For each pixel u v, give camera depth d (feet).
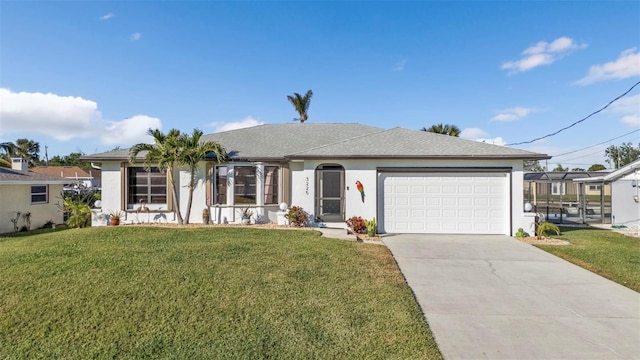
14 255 25.63
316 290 18.85
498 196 40.52
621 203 54.54
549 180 64.85
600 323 15.61
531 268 25.43
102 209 45.98
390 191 41.68
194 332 13.83
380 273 22.45
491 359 12.34
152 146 43.14
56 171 152.15
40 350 12.46
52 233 38.55
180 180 46.34
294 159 42.19
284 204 44.24
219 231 37.73
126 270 21.68
